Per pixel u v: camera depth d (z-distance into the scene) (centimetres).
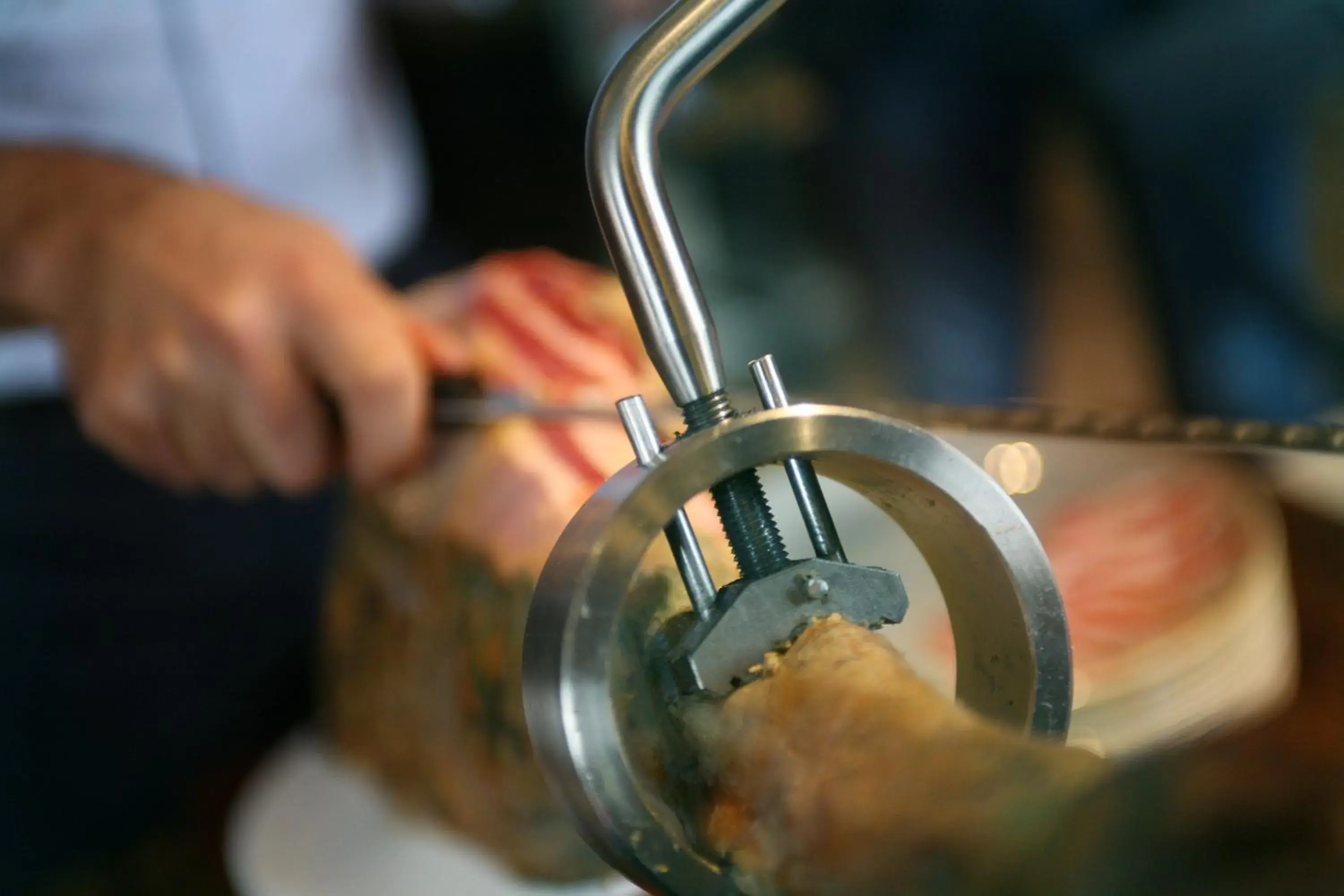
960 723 47
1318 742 42
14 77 124
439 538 82
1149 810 42
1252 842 41
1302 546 105
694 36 50
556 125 189
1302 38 147
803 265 190
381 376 87
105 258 99
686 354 50
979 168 174
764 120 184
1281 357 150
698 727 51
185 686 130
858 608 51
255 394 92
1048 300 175
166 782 130
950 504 50
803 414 49
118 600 128
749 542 52
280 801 103
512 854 81
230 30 131
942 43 171
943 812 45
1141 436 63
